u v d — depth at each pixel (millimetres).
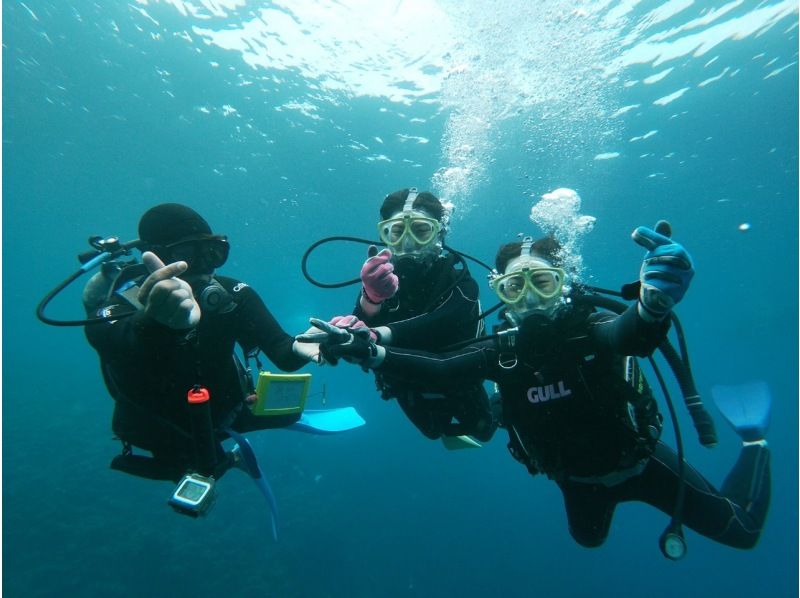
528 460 3205
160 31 12719
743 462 3986
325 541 12547
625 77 12469
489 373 2869
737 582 14922
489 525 15789
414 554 13281
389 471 18594
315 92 14586
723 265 31688
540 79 12047
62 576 9953
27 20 12703
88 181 22406
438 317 3150
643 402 2729
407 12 11023
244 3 11781
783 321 43906
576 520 3445
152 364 2199
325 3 11586
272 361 2746
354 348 2189
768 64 12508
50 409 22594
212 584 10211
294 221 24969
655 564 15398
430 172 17953
